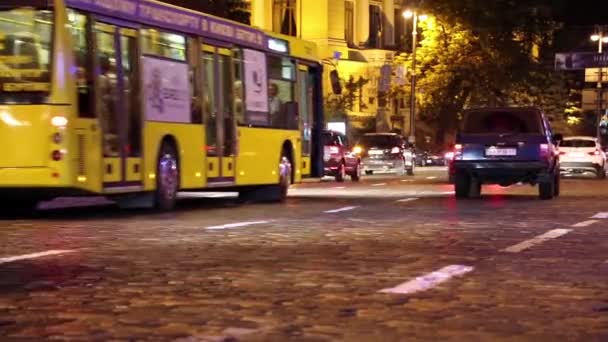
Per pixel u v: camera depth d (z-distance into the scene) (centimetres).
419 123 7562
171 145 2078
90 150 1792
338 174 4091
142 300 929
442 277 1087
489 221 1853
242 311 873
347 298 945
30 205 2069
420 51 6662
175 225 1738
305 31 6894
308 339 758
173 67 2080
